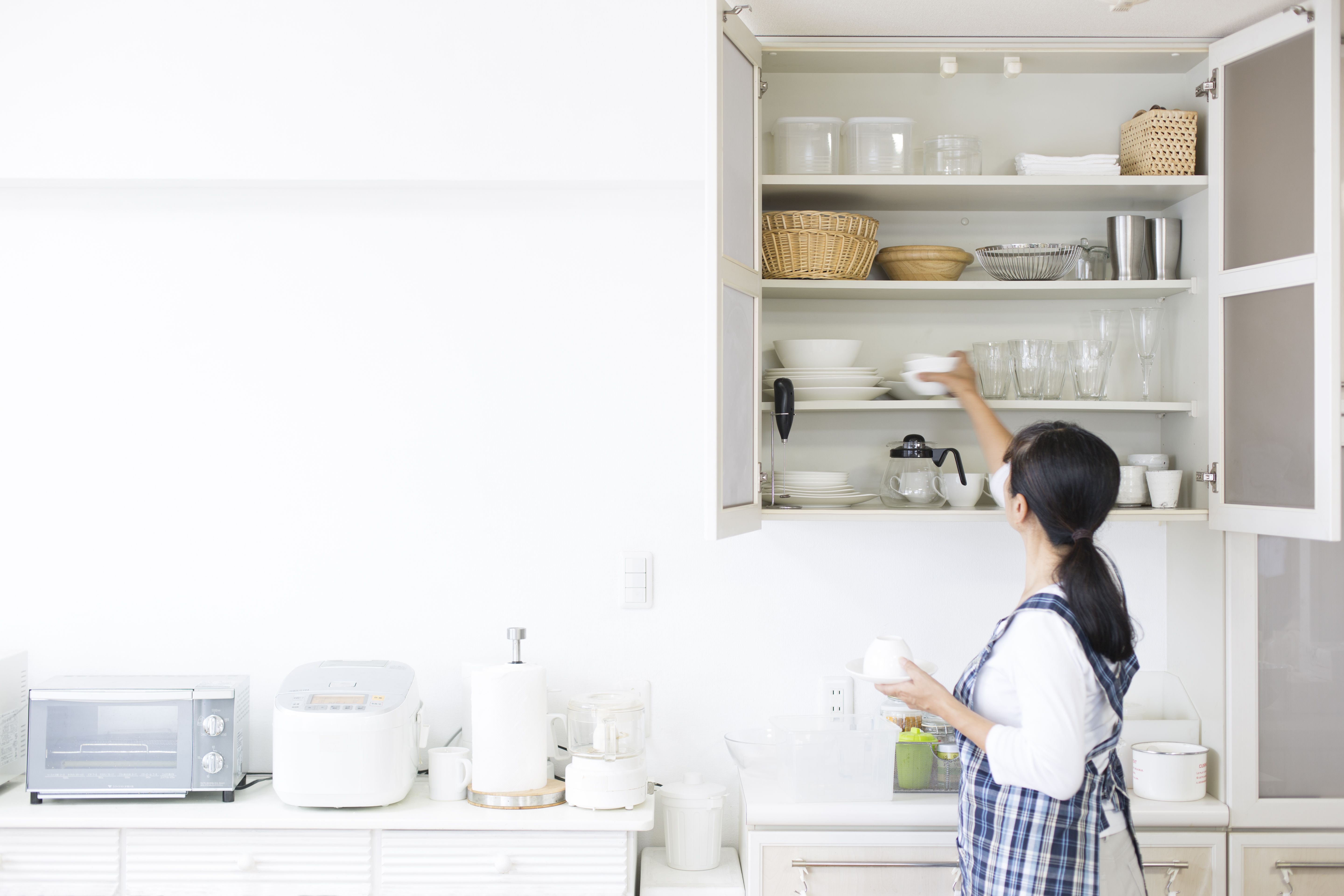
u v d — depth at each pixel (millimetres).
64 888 1995
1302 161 1972
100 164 2252
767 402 2225
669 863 2174
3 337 2344
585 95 2287
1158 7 2045
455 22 2285
